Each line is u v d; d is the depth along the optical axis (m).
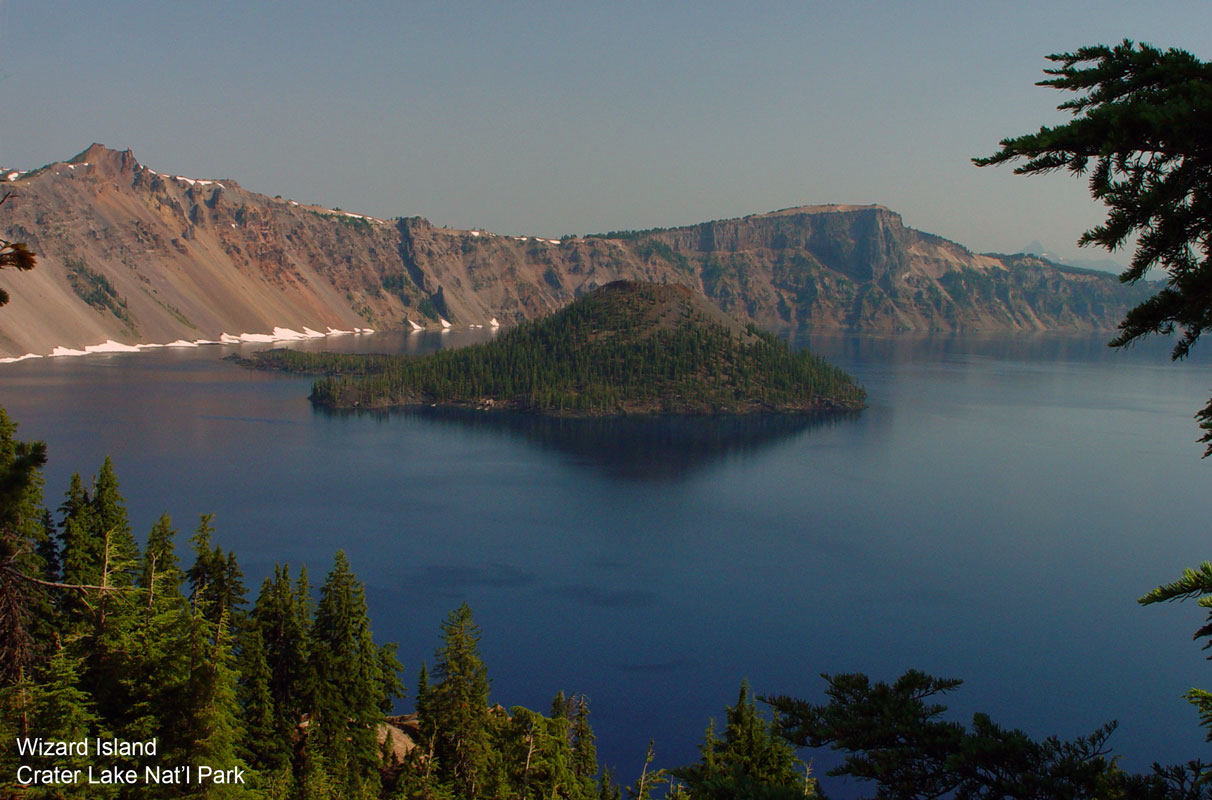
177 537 180.75
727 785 19.64
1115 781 18.62
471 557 176.12
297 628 70.44
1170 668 131.25
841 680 22.25
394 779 75.00
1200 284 16.47
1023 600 158.25
